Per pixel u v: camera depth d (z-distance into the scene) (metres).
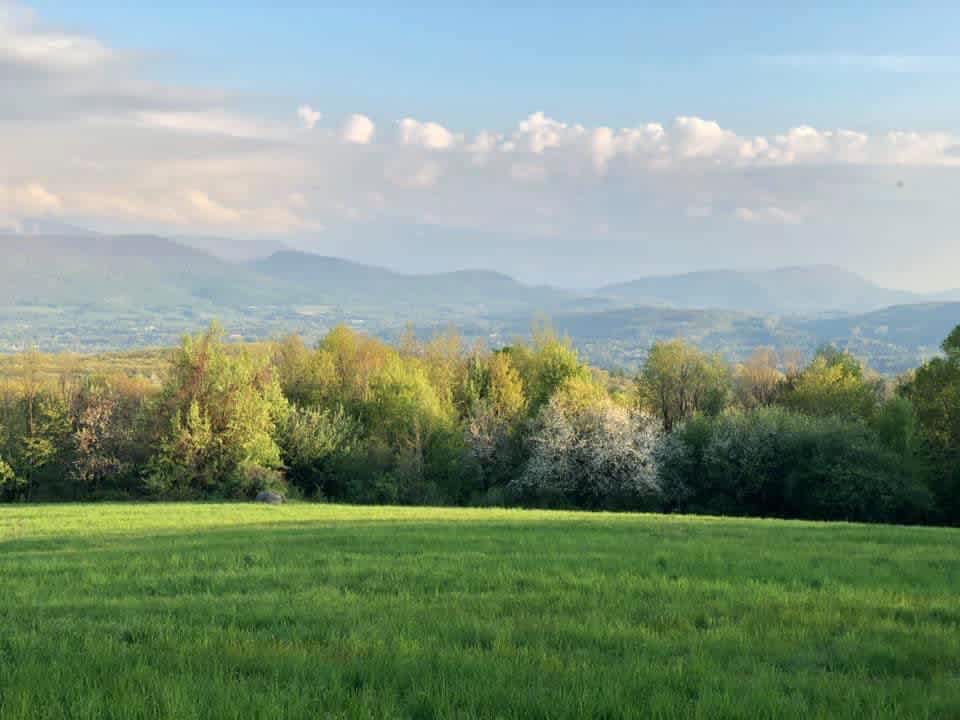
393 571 16.97
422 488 61.78
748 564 18.12
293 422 63.75
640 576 16.41
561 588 14.88
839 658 9.88
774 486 59.28
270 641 10.58
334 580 15.98
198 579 16.41
